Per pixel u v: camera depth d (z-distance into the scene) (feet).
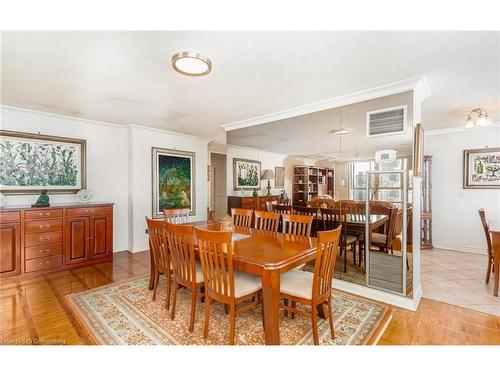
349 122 9.97
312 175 11.30
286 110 11.65
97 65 7.22
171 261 7.84
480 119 10.87
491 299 8.81
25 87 8.82
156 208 15.66
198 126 14.93
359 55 6.70
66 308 8.05
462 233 15.01
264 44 6.17
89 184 13.55
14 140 11.16
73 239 11.64
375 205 9.22
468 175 14.75
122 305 8.29
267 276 5.87
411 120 8.40
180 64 6.82
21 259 10.26
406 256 8.44
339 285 9.89
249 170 14.01
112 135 14.46
